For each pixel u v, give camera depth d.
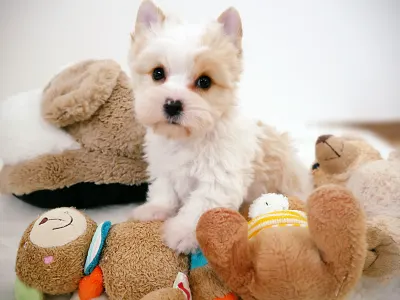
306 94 0.61
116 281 0.21
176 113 0.24
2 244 0.28
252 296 0.19
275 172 0.31
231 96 0.27
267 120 0.55
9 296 0.24
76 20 0.54
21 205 0.34
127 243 0.22
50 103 0.31
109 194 0.33
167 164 0.28
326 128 0.55
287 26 0.59
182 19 0.29
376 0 0.58
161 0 0.55
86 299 0.22
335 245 0.17
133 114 0.31
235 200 0.27
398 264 0.24
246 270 0.19
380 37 0.59
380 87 0.61
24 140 0.31
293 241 0.18
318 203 0.18
